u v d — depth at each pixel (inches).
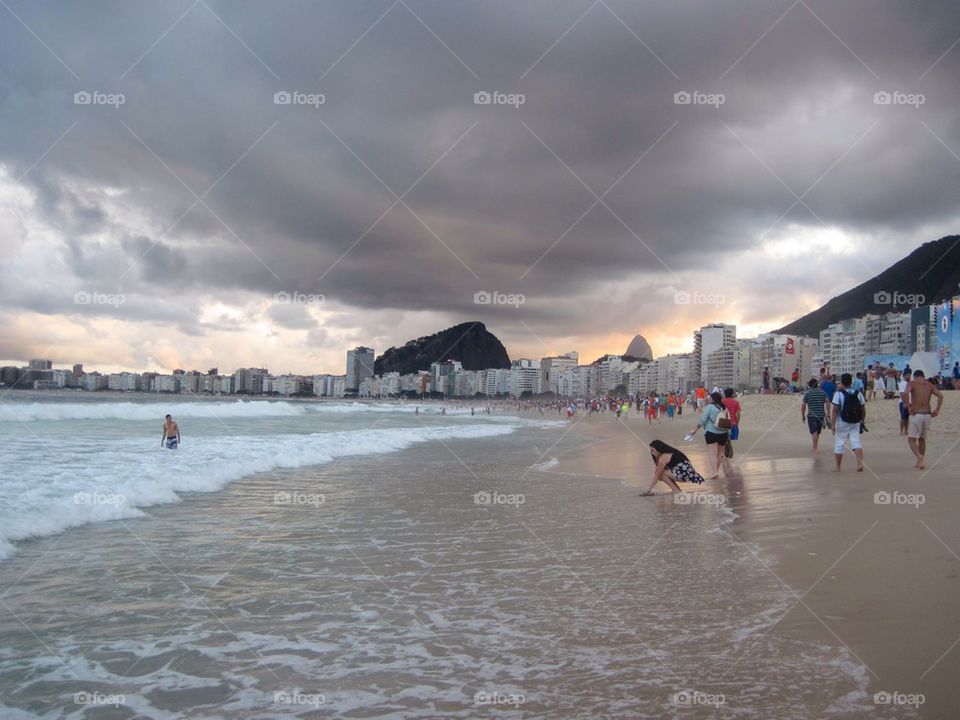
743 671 146.3
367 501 416.2
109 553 275.3
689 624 178.1
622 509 372.2
